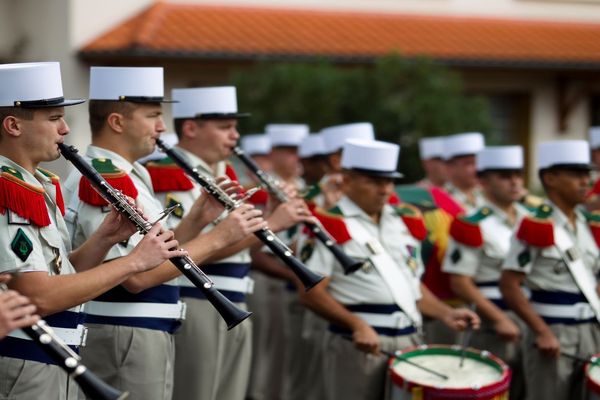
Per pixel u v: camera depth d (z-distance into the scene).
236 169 15.70
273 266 10.98
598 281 9.70
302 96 19.41
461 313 8.80
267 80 19.56
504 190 10.55
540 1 26.69
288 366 12.34
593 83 25.45
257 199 11.27
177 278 7.50
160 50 20.45
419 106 19.41
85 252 6.47
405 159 19.41
